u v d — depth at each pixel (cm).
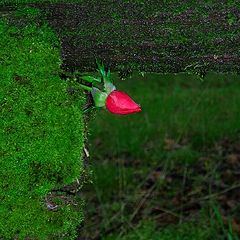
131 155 169
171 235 132
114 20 70
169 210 144
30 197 71
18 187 71
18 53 69
